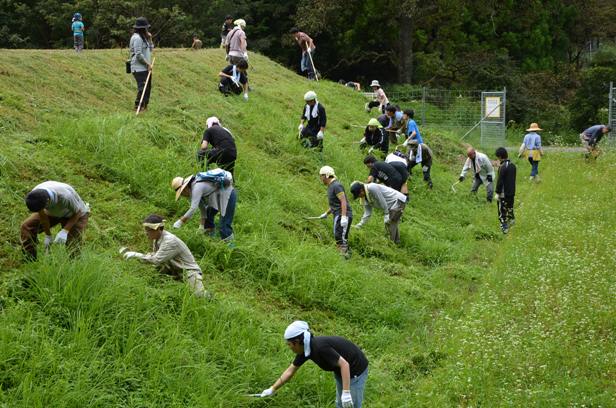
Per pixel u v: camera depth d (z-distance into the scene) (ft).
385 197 41.24
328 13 121.29
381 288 34.01
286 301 30.91
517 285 35.73
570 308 30.63
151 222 26.32
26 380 20.10
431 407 24.08
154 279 26.96
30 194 23.27
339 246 37.52
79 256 25.54
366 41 132.16
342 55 136.56
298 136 50.75
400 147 60.18
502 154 48.47
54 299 23.40
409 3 115.03
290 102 63.52
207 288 28.68
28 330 21.72
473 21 133.80
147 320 24.35
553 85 125.90
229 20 68.08
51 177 31.94
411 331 31.32
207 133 37.86
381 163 43.06
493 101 91.81
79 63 50.93
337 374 22.22
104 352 22.61
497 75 121.19
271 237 35.58
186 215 31.17
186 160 37.63
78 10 104.47
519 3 134.92
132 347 22.93
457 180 63.82
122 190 33.91
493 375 25.85
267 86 69.00
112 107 45.27
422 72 128.77
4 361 20.62
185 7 114.62
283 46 132.98
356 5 124.98
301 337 21.52
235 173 40.29
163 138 40.04
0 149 31.96
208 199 31.94
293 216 39.60
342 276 33.30
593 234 43.96
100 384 21.29
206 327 25.31
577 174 68.39
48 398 20.13
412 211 50.19
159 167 35.99
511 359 26.45
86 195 31.96
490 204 57.11
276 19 134.21
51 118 38.24
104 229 29.91
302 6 122.52
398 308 32.50
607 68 114.11
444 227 49.11
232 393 22.98
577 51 161.79
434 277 38.11
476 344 27.35
